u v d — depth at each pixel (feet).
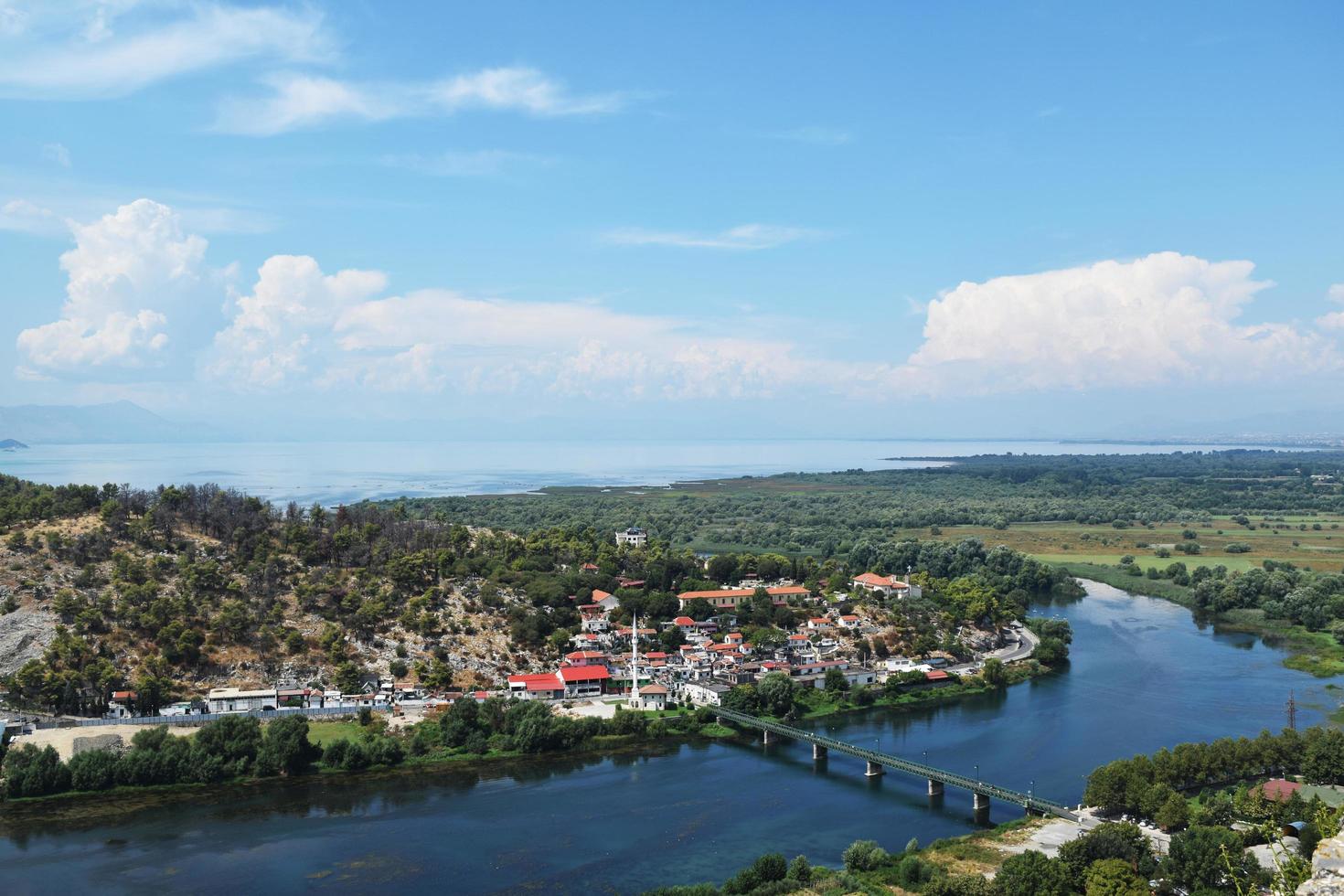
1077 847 559.79
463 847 647.15
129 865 613.93
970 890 517.14
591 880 596.70
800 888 564.71
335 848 643.86
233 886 585.22
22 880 591.37
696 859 627.46
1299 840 536.01
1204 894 516.32
